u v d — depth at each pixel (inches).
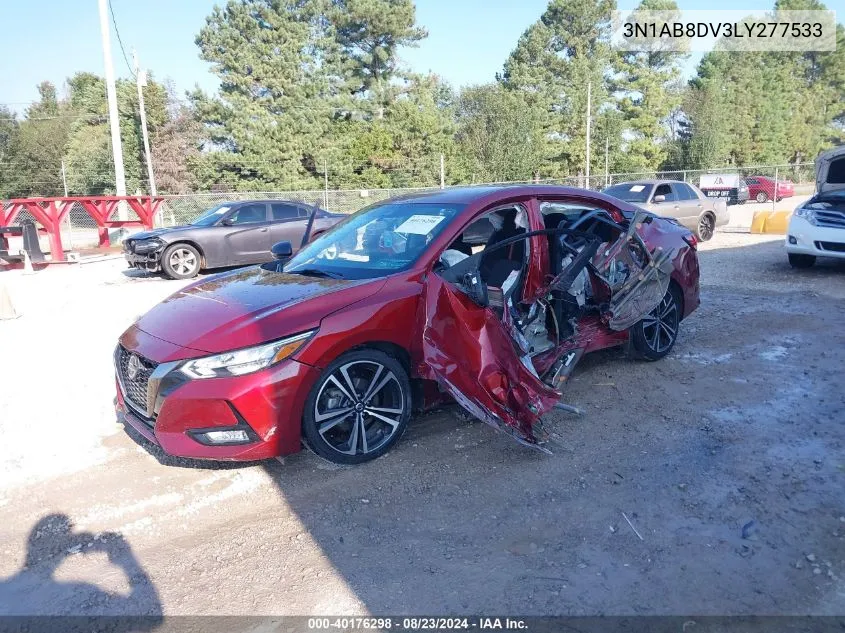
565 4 1934.1
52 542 128.0
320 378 142.7
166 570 118.5
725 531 124.1
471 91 1845.5
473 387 151.9
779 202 1254.9
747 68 2194.9
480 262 178.5
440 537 126.1
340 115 1777.8
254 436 137.3
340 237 191.8
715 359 226.2
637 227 197.3
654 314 217.3
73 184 1781.5
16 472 156.9
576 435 168.6
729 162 2107.5
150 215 745.0
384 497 140.8
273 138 1590.8
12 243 566.9
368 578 114.6
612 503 135.6
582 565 115.8
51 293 429.7
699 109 1868.8
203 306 158.6
